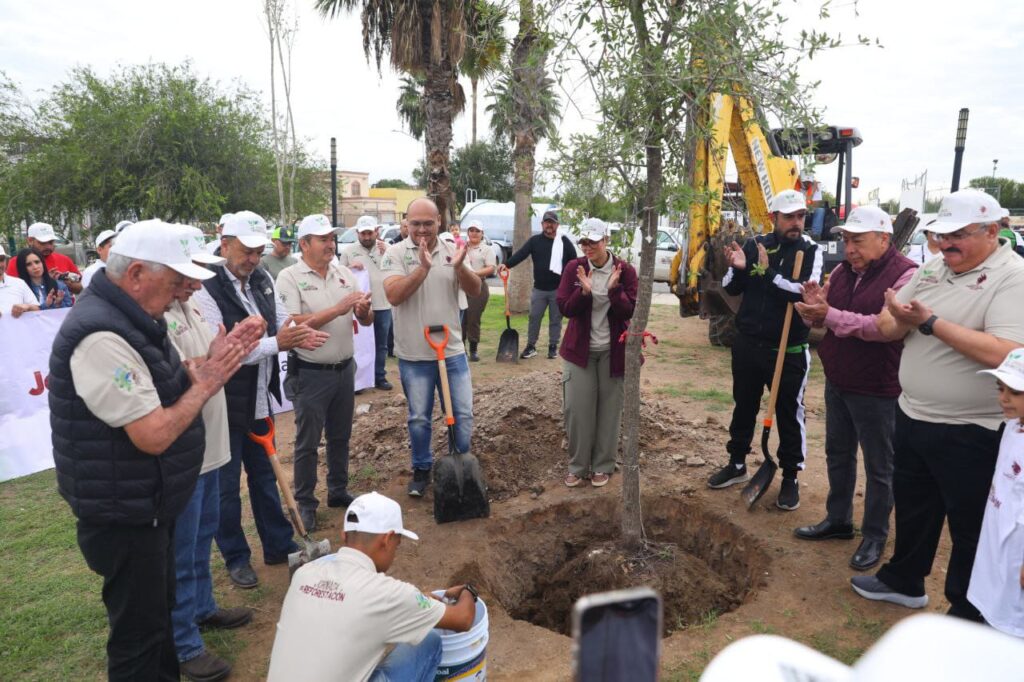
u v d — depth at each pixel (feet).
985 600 8.64
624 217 12.19
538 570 14.82
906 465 10.89
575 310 15.40
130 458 7.96
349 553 8.24
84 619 11.66
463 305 20.54
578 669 1.93
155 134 64.69
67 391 7.72
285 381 14.32
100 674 10.37
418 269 14.38
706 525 15.10
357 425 20.99
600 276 15.58
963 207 9.41
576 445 16.20
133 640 8.49
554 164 11.82
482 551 13.83
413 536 8.49
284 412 23.44
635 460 13.51
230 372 8.54
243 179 69.21
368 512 8.32
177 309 10.54
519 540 14.96
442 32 34.58
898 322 10.09
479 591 12.81
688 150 12.01
